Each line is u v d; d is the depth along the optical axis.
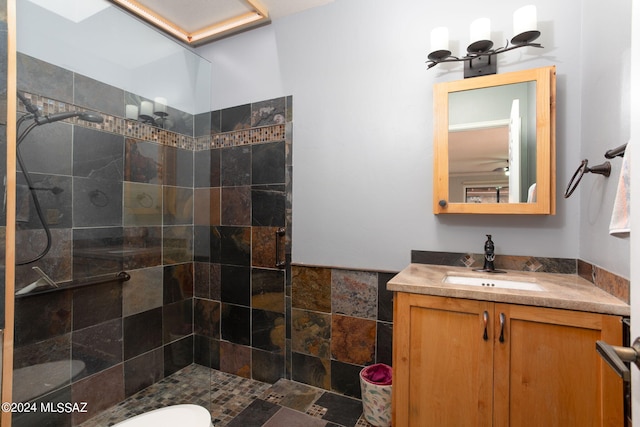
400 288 1.34
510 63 1.62
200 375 2.22
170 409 1.29
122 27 1.87
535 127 1.52
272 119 2.23
